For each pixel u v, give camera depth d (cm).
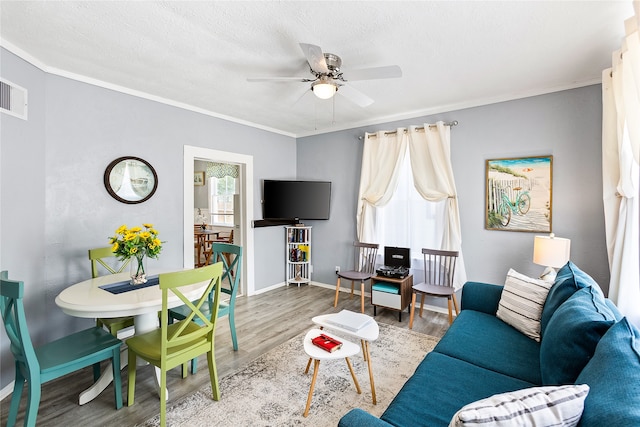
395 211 410
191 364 241
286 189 461
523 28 203
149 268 307
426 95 332
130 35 212
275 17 191
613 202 245
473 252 354
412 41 220
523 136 321
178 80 290
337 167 470
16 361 176
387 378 233
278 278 492
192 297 216
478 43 223
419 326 333
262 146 459
